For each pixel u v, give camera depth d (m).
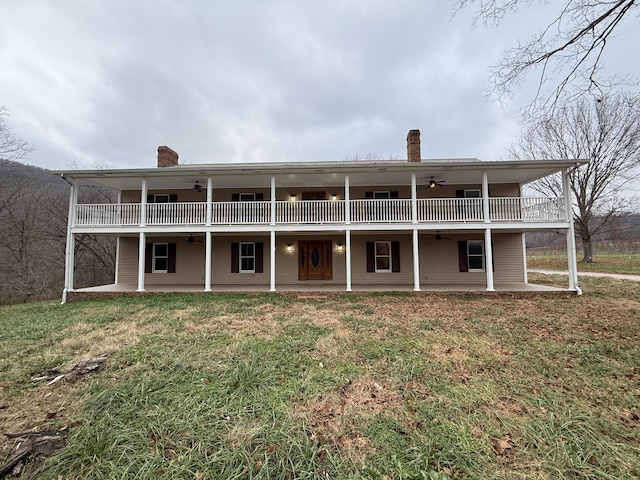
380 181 12.16
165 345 5.29
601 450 2.63
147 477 2.36
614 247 28.27
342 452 2.63
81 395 3.62
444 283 12.62
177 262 13.28
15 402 3.51
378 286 12.01
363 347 5.06
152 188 13.16
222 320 7.03
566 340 5.34
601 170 20.56
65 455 2.60
